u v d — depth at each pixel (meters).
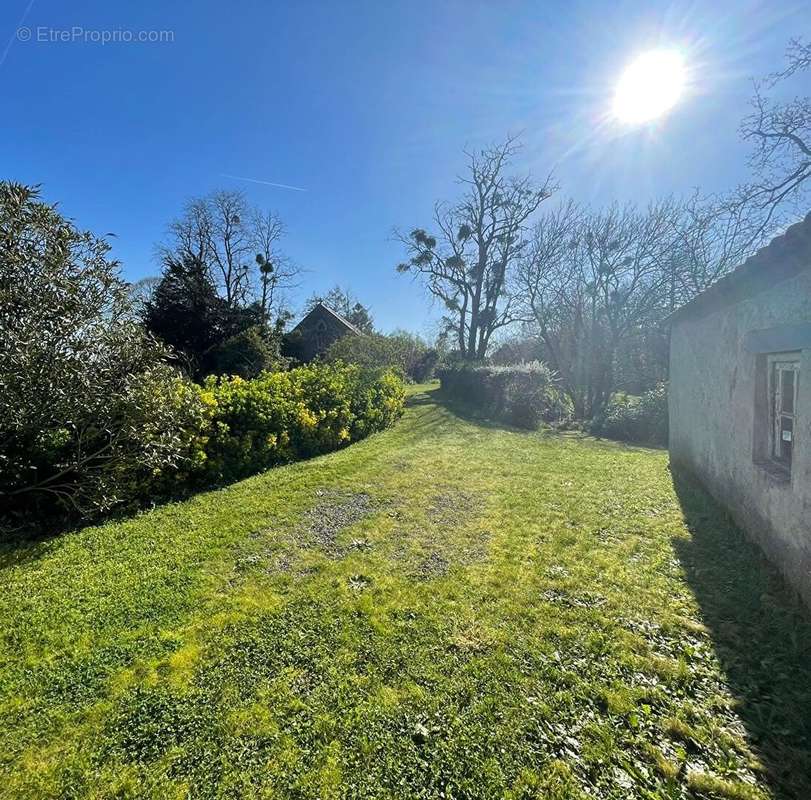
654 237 15.38
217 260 25.53
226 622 2.75
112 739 1.91
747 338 3.79
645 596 3.04
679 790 1.66
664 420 11.76
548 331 18.78
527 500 5.27
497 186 19.72
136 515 4.66
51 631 2.67
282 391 7.62
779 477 3.29
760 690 2.14
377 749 1.85
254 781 1.72
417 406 13.94
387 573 3.41
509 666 2.34
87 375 4.32
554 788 1.68
